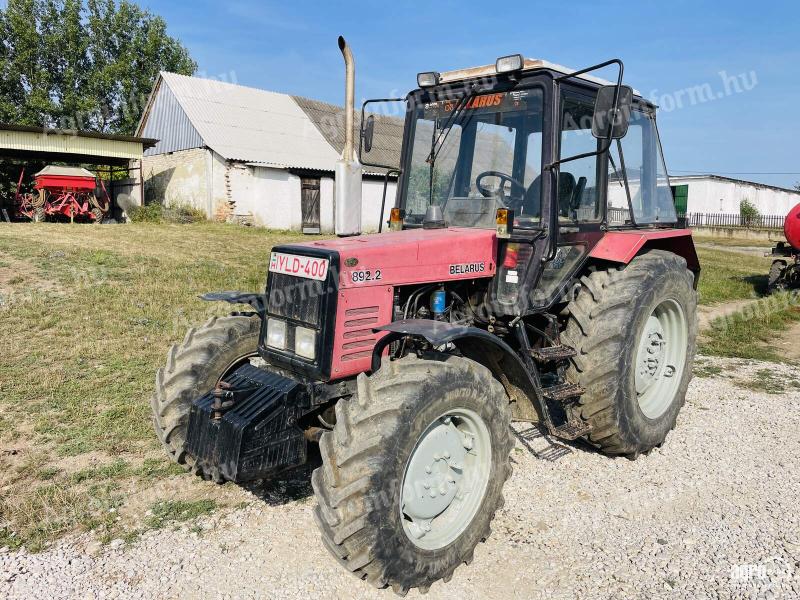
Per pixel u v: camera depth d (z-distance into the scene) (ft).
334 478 8.84
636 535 11.22
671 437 15.64
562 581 9.98
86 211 59.36
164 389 12.12
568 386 13.20
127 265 34.83
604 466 13.93
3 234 43.09
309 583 9.81
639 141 15.85
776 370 21.53
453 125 14.01
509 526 11.58
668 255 15.20
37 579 9.72
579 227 13.55
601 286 13.80
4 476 12.75
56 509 11.62
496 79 13.20
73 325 23.39
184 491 12.49
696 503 12.35
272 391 10.36
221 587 9.68
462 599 9.62
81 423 15.26
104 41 90.27
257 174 64.03
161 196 71.15
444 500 10.07
